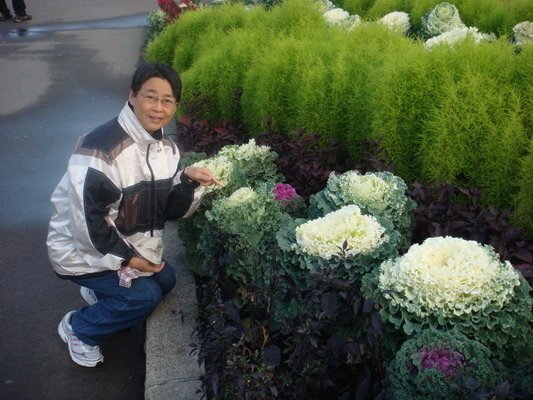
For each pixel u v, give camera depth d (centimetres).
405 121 376
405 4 784
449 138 347
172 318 337
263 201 307
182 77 544
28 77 902
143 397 303
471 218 315
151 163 291
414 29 736
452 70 369
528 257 290
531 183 321
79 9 1472
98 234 275
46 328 355
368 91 400
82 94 818
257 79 473
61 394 306
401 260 244
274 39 537
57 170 580
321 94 419
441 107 353
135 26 1248
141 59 986
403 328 231
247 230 299
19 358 331
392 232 286
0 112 754
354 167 402
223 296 306
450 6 655
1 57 1027
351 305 248
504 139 334
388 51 446
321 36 535
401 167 385
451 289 230
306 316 241
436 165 355
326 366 235
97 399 303
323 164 418
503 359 236
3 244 451
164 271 335
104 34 1180
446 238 251
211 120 528
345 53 445
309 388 237
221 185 317
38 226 476
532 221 327
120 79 882
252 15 675
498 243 296
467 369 208
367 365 243
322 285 241
